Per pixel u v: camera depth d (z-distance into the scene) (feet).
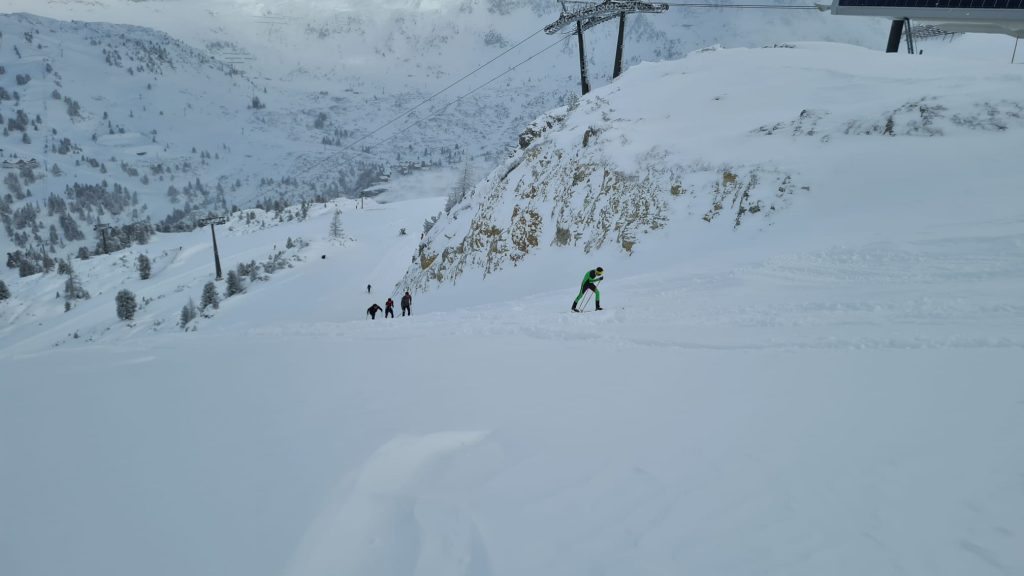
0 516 11.80
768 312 35.96
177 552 10.12
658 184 91.86
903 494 11.00
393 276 232.12
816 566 8.95
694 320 36.68
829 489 11.41
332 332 51.75
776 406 16.96
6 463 15.17
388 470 13.93
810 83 98.68
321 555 10.07
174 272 355.36
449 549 10.37
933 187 61.87
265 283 253.24
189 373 30.22
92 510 11.94
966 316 28.68
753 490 11.62
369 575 9.62
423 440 15.64
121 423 19.22
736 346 27.99
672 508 11.12
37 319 315.99
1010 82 76.28
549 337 36.81
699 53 128.06
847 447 13.39
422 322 52.65
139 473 14.12
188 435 17.28
